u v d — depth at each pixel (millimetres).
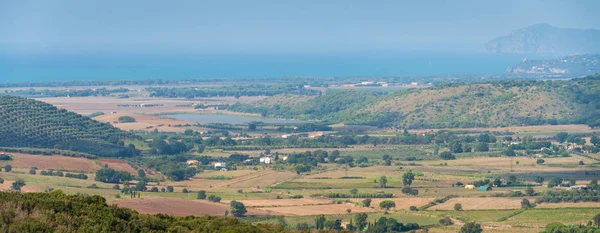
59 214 177750
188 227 199250
